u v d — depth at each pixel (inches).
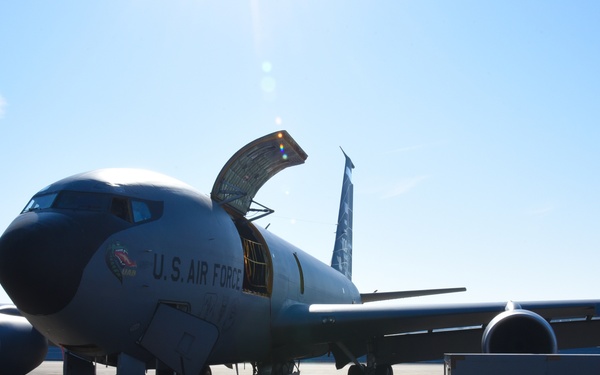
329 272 847.7
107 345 383.2
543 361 309.9
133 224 396.5
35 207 396.8
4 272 348.5
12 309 517.3
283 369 623.5
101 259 366.9
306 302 662.5
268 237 605.9
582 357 308.5
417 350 607.8
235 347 495.8
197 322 414.0
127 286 378.3
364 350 643.5
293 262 645.9
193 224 435.8
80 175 414.6
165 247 406.3
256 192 573.0
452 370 313.6
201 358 413.4
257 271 561.3
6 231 366.0
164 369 417.4
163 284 400.8
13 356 478.3
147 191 421.4
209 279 438.0
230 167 503.2
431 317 543.8
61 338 380.2
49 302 350.9
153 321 394.9
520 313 448.8
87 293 359.6
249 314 501.0
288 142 518.9
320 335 578.2
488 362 312.2
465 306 542.0
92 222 378.6
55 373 928.9
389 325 565.0
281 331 563.5
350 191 1215.6
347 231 1157.1
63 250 355.3
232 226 488.7
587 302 532.4
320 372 1301.7
